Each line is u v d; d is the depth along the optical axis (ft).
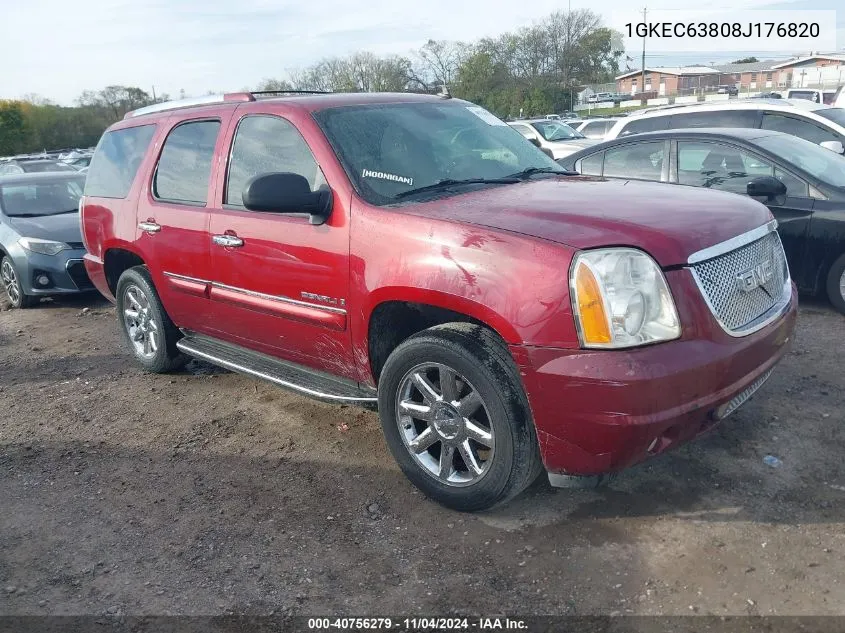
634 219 10.09
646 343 9.20
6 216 29.17
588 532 10.48
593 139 55.72
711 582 9.23
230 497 12.26
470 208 10.96
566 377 9.23
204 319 15.49
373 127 13.14
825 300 20.89
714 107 31.19
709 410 9.73
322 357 12.87
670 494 11.25
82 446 14.74
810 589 8.96
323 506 11.75
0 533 11.64
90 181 19.06
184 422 15.55
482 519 11.02
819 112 32.32
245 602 9.59
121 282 18.38
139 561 10.64
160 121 16.69
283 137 13.23
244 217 13.47
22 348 22.45
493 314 9.75
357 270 11.44
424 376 11.09
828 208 19.33
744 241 10.52
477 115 15.26
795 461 11.91
